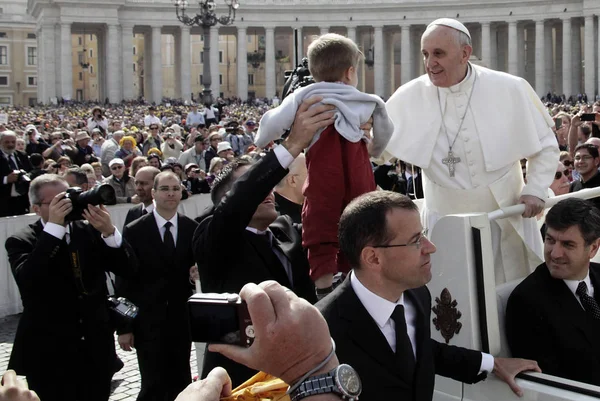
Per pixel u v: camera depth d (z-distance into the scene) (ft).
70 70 257.55
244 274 15.58
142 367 24.38
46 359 20.98
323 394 7.34
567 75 249.34
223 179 16.79
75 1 253.65
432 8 256.32
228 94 349.20
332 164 14.05
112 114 192.75
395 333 11.31
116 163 48.21
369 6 260.21
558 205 15.10
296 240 16.81
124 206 44.93
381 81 264.11
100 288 21.56
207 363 15.29
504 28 279.90
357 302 11.37
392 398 11.12
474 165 18.51
